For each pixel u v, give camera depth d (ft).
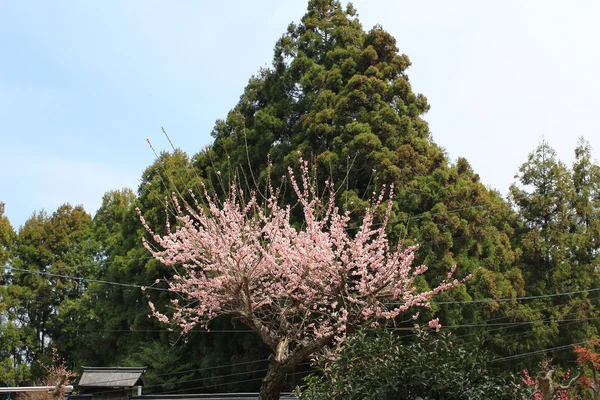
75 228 115.24
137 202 82.12
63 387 36.91
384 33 72.84
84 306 95.09
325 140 67.51
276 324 29.22
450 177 64.39
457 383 17.12
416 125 68.18
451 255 58.95
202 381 68.49
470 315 57.52
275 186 65.00
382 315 25.58
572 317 66.28
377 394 17.08
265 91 79.20
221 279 26.37
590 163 77.71
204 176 76.48
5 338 95.71
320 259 26.07
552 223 73.36
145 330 74.28
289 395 35.40
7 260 105.91
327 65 75.77
